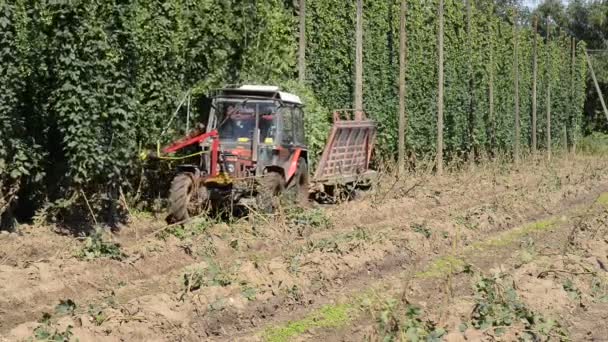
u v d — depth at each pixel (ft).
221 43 90.53
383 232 73.61
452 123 160.76
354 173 103.14
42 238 64.95
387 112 136.56
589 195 129.18
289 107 83.25
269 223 73.97
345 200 93.40
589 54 290.15
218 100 80.69
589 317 51.98
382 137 134.51
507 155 185.06
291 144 82.84
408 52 143.95
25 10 68.28
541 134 224.33
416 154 146.82
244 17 95.45
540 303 51.98
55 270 55.83
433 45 152.87
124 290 54.13
